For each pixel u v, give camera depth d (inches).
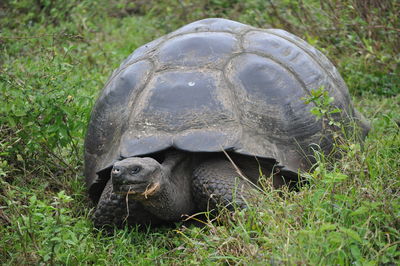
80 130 396.8
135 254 288.2
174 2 665.6
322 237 236.8
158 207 295.3
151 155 309.7
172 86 317.1
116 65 531.2
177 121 306.3
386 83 511.5
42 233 280.7
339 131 327.6
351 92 510.6
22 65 485.7
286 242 242.4
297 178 311.7
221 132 300.4
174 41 343.0
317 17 562.6
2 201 328.5
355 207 264.7
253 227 267.0
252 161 307.9
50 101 356.5
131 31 636.7
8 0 663.8
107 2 700.7
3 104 361.4
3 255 283.3
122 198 306.3
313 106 324.5
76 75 494.6
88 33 602.2
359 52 523.2
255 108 311.3
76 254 277.7
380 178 289.1
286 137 311.6
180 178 307.7
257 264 240.5
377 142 360.2
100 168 318.7
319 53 377.7
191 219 316.5
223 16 621.9
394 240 256.2
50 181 362.3
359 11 530.9
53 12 631.8
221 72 320.5
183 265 267.0
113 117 327.9
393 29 502.9
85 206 347.3
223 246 262.7
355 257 233.1
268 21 583.5
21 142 365.7
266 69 322.7
